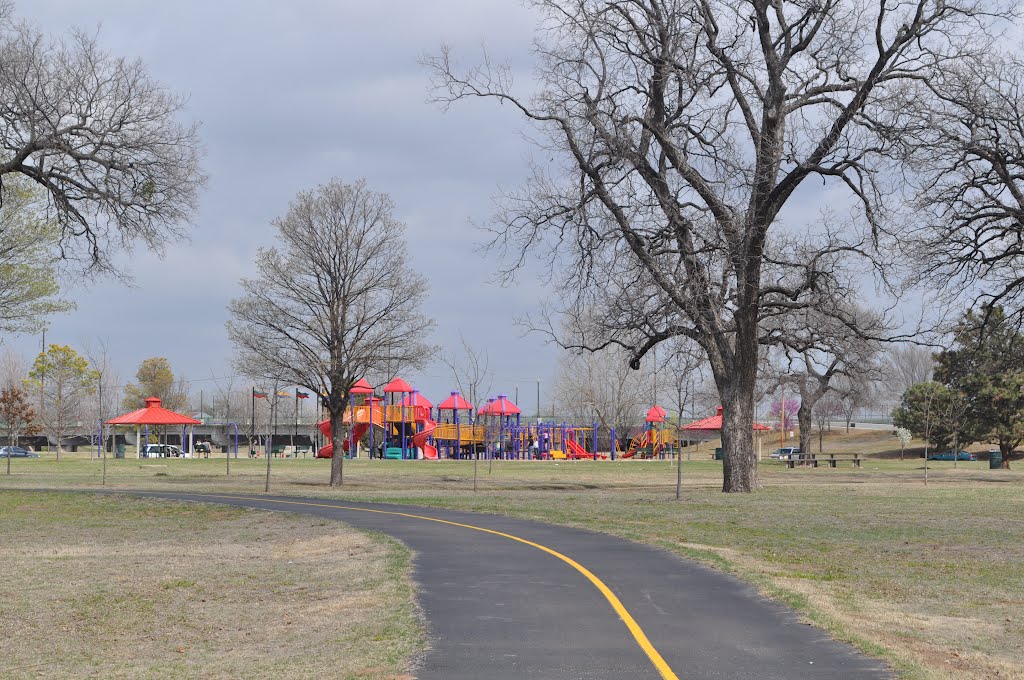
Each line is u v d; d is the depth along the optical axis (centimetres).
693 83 3559
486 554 1884
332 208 4525
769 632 1149
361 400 9281
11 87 3222
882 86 3562
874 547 2059
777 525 2508
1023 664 1035
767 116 3603
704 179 3609
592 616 1248
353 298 4594
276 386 4597
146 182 3403
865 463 7912
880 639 1130
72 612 1423
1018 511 2891
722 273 3816
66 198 3416
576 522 2591
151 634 1270
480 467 6900
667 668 975
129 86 3338
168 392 12850
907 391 8669
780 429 13325
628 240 3641
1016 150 4041
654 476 5622
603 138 3534
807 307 3834
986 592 1503
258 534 2483
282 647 1152
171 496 3606
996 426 7762
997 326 5203
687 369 3741
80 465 6950
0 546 2294
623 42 3666
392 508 3077
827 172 3594
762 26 3612
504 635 1136
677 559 1805
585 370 10681
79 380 8919
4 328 4253
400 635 1148
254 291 4516
